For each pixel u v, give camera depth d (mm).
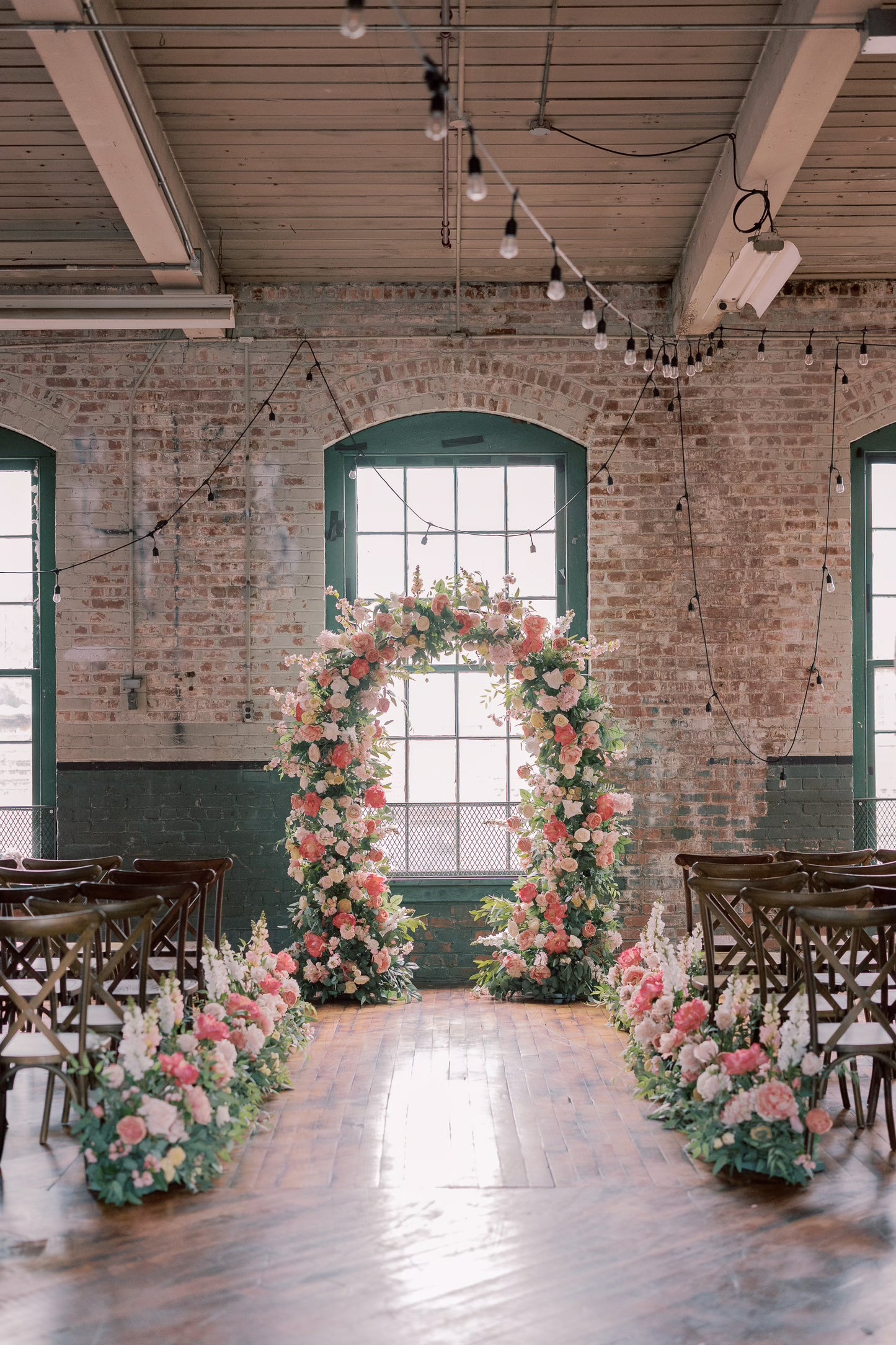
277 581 8414
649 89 6332
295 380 8477
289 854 8141
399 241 7930
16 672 8578
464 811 8672
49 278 8211
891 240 7980
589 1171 4469
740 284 7090
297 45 5973
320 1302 3436
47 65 5570
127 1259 3730
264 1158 4621
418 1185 4332
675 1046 5027
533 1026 6848
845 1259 3701
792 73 5648
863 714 8656
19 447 8531
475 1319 3332
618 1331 3256
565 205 7492
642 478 8484
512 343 8531
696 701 8422
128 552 8391
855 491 8664
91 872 5660
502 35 5855
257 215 7574
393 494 8680
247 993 5770
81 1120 4316
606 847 7559
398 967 7828
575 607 8617
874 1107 5039
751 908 4938
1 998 5172
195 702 8359
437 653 7633
